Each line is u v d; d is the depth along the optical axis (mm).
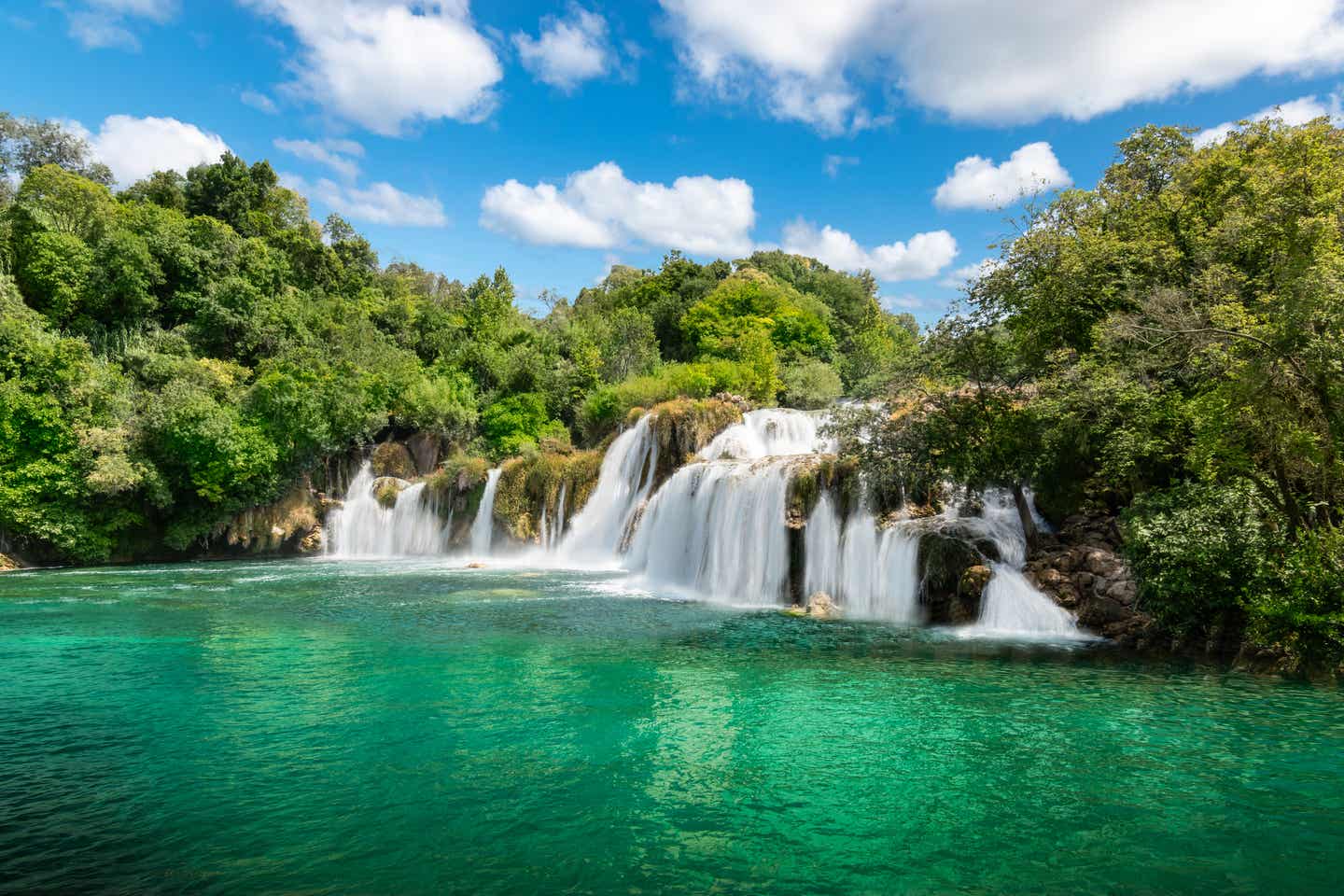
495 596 22219
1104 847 6566
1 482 30859
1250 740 9375
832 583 20812
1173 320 15766
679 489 26453
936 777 8203
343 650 14820
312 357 42250
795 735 9625
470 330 60344
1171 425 15844
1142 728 9898
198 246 47375
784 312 60062
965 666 13492
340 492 40156
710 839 6703
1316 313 11984
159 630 16844
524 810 7289
